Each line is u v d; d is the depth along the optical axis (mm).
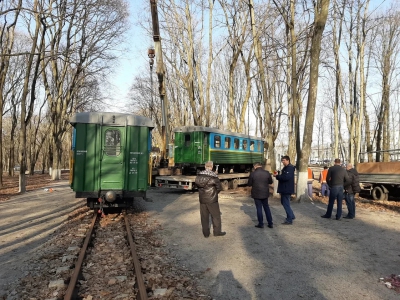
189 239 7754
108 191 9945
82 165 9961
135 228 8891
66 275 5355
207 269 5738
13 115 39031
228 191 18781
